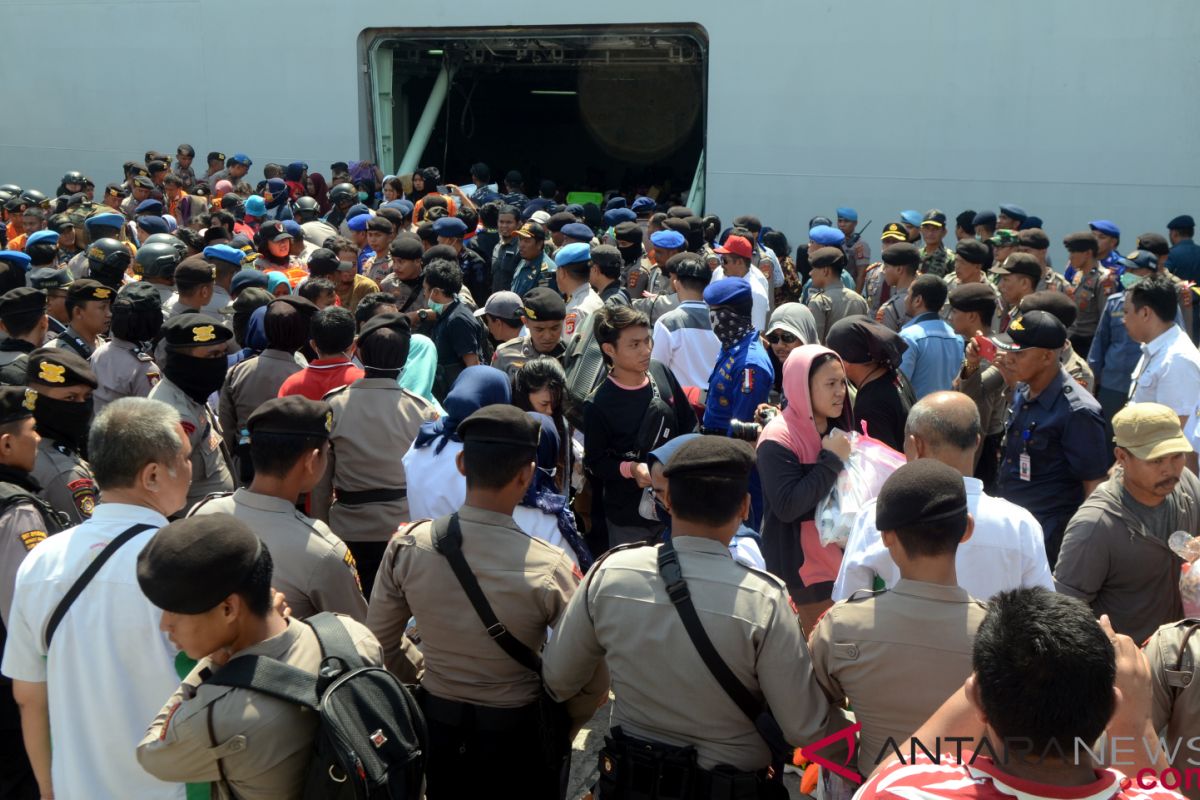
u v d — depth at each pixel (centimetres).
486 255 927
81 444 326
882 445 337
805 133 1105
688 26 1157
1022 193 1026
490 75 1936
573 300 585
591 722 403
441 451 333
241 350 526
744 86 1125
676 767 218
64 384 311
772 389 453
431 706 257
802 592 331
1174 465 279
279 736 187
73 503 309
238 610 189
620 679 226
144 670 229
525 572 248
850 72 1077
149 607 229
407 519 370
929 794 153
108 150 1431
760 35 1110
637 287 791
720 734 220
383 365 373
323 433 266
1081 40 982
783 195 1124
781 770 234
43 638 233
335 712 184
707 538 229
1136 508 290
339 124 1306
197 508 265
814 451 329
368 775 182
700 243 798
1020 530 270
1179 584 282
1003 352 377
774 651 215
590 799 270
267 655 193
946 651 207
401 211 886
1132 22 962
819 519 321
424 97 1881
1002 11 1007
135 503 241
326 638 200
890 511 214
